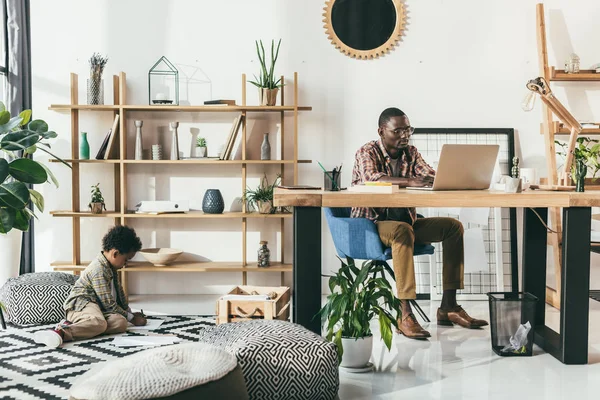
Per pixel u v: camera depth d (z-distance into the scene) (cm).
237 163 500
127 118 504
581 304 315
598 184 490
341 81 505
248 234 512
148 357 229
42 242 505
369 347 308
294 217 306
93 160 476
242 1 502
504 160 503
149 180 508
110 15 499
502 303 335
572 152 365
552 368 312
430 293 493
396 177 380
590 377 298
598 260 511
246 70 504
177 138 492
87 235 507
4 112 359
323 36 503
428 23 504
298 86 504
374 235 365
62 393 274
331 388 265
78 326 361
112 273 392
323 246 509
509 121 508
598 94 508
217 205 488
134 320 400
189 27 502
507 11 504
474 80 506
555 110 363
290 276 510
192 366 224
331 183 329
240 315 362
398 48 505
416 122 507
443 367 314
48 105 500
